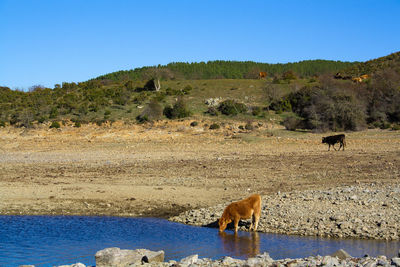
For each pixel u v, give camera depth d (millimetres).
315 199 12922
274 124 44188
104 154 29766
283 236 10258
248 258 7789
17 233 10922
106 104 53750
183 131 40156
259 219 11703
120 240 10180
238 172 20625
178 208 13812
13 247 9633
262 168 21750
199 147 31984
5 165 25188
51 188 17297
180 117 46375
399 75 60281
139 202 14719
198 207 13797
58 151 31766
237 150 29969
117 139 37531
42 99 56375
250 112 49500
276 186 16672
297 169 21047
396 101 44969
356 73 79562
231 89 65750
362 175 18406
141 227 11516
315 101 46562
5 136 40438
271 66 113938
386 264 6695
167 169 22203
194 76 96000
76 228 11445
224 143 33469
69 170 22672
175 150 30859
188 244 9727
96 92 60969
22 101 57812
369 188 14539
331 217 10977
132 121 44969
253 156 26750
